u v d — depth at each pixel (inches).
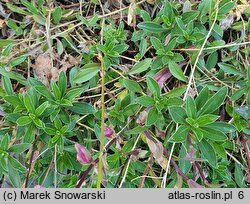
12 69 9.9
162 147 8.8
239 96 9.1
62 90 9.0
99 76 9.7
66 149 9.1
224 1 9.8
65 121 9.1
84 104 9.2
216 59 9.7
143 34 9.8
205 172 9.3
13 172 8.7
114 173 8.9
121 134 9.3
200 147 8.6
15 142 9.2
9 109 9.3
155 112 8.8
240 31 10.2
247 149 9.4
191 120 8.5
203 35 9.4
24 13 10.2
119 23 10.3
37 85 9.1
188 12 9.6
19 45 10.1
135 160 8.9
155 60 9.5
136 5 10.1
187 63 9.8
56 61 10.1
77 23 10.4
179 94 9.0
